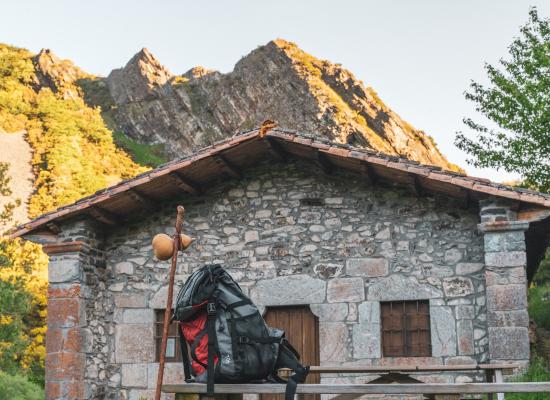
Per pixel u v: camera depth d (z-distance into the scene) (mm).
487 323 7832
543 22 14148
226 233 9148
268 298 8773
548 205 7398
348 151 7898
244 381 3688
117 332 9203
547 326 12422
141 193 8953
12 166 27219
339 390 3537
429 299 8234
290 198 9016
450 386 3469
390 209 8625
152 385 8930
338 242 8695
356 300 8453
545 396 6828
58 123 31422
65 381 8578
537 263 11297
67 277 8844
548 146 13156
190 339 3801
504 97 13680
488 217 7789
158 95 40344
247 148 8648
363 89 34406
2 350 11109
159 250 4098
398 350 8273
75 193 25500
